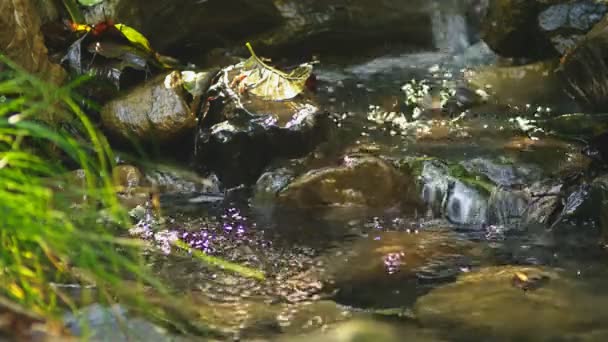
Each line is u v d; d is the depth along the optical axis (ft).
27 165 9.83
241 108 22.06
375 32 34.71
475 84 28.04
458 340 11.93
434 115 25.95
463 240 17.15
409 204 19.38
